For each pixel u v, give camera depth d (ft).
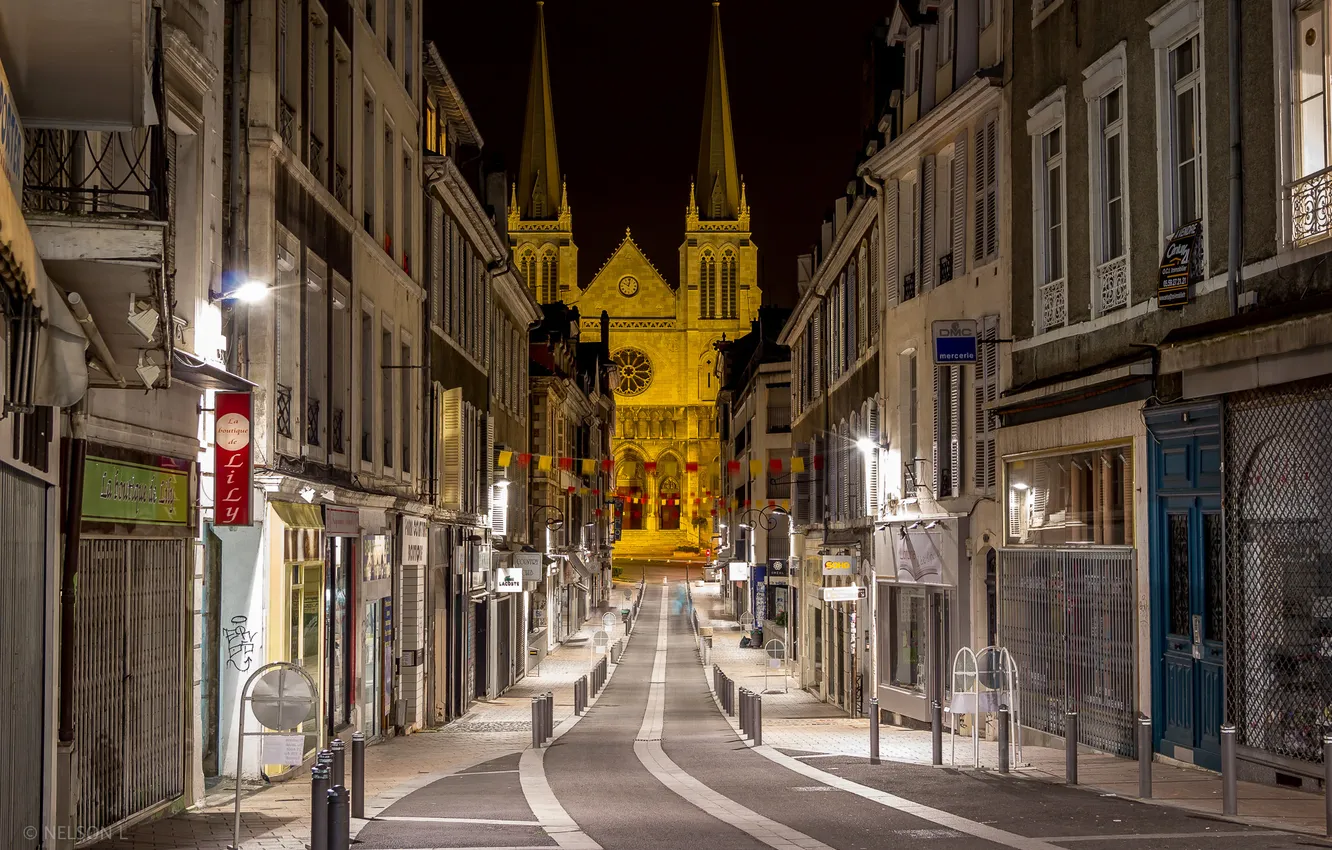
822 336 126.93
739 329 444.96
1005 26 70.18
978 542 72.79
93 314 32.89
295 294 59.77
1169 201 53.01
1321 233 42.24
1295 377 41.70
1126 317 56.13
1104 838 32.35
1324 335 39.96
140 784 42.11
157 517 43.75
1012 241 69.21
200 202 49.03
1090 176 59.93
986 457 71.92
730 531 269.44
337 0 69.26
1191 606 50.06
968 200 75.92
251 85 55.47
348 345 71.05
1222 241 48.37
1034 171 66.18
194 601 47.70
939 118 78.13
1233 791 36.81
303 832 39.73
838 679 114.93
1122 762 53.72
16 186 22.59
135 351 35.24
